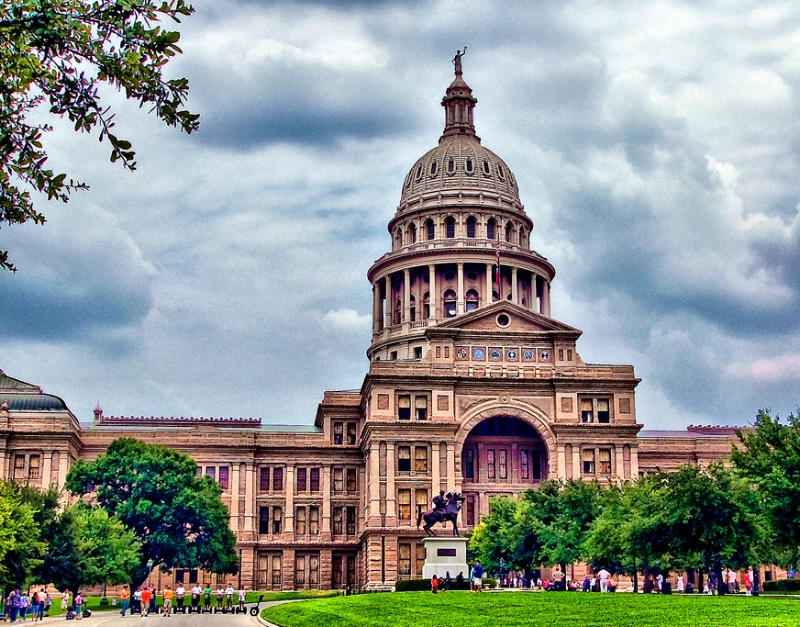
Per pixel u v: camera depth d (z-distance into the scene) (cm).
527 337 14150
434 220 17850
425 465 13638
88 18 1733
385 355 17325
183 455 12312
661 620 5544
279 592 13612
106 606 11319
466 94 19488
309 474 15250
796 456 7762
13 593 8094
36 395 14538
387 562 13288
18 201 1994
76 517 9888
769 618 5300
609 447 13825
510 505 12056
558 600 7188
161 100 1809
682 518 8225
